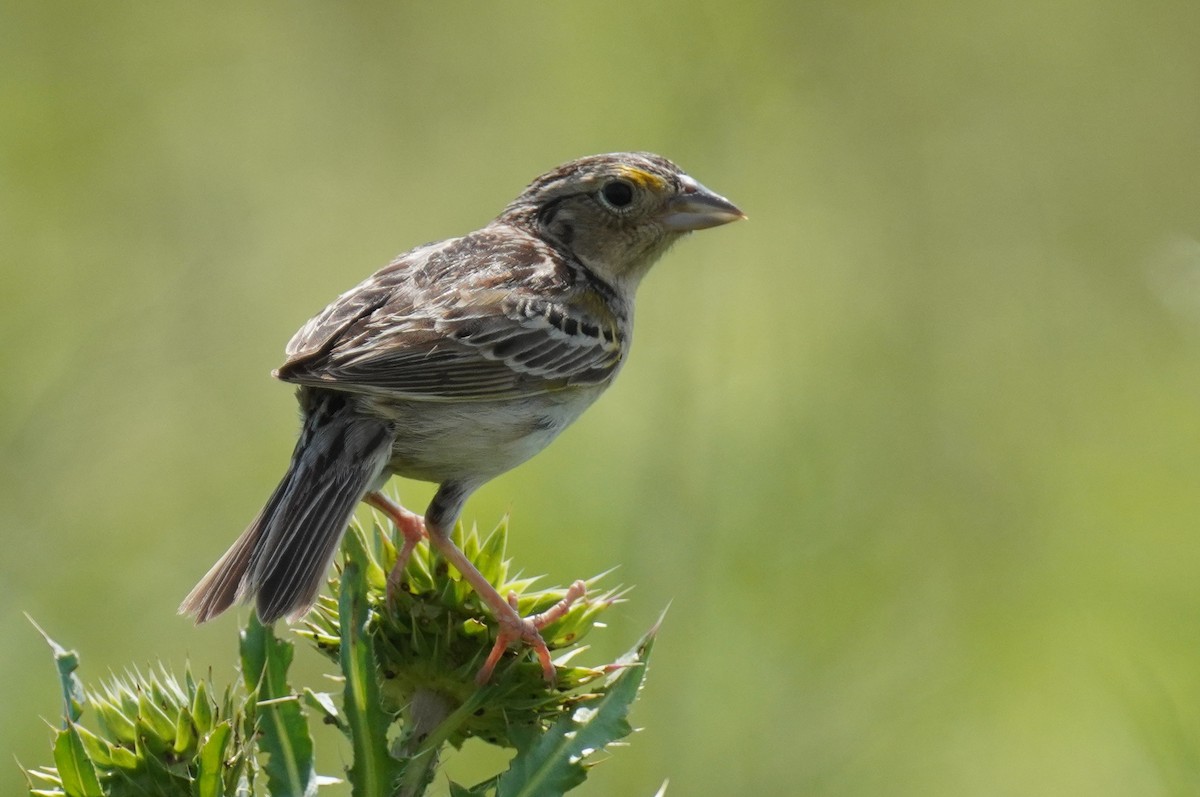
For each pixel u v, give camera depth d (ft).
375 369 23.67
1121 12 63.87
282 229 52.34
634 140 50.08
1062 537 43.27
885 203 54.65
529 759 18.20
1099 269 56.08
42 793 17.37
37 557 37.93
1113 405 49.16
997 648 40.52
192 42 54.80
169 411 44.70
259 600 20.86
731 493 37.55
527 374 25.95
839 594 37.96
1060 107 59.16
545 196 29.50
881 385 47.70
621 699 18.29
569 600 20.65
